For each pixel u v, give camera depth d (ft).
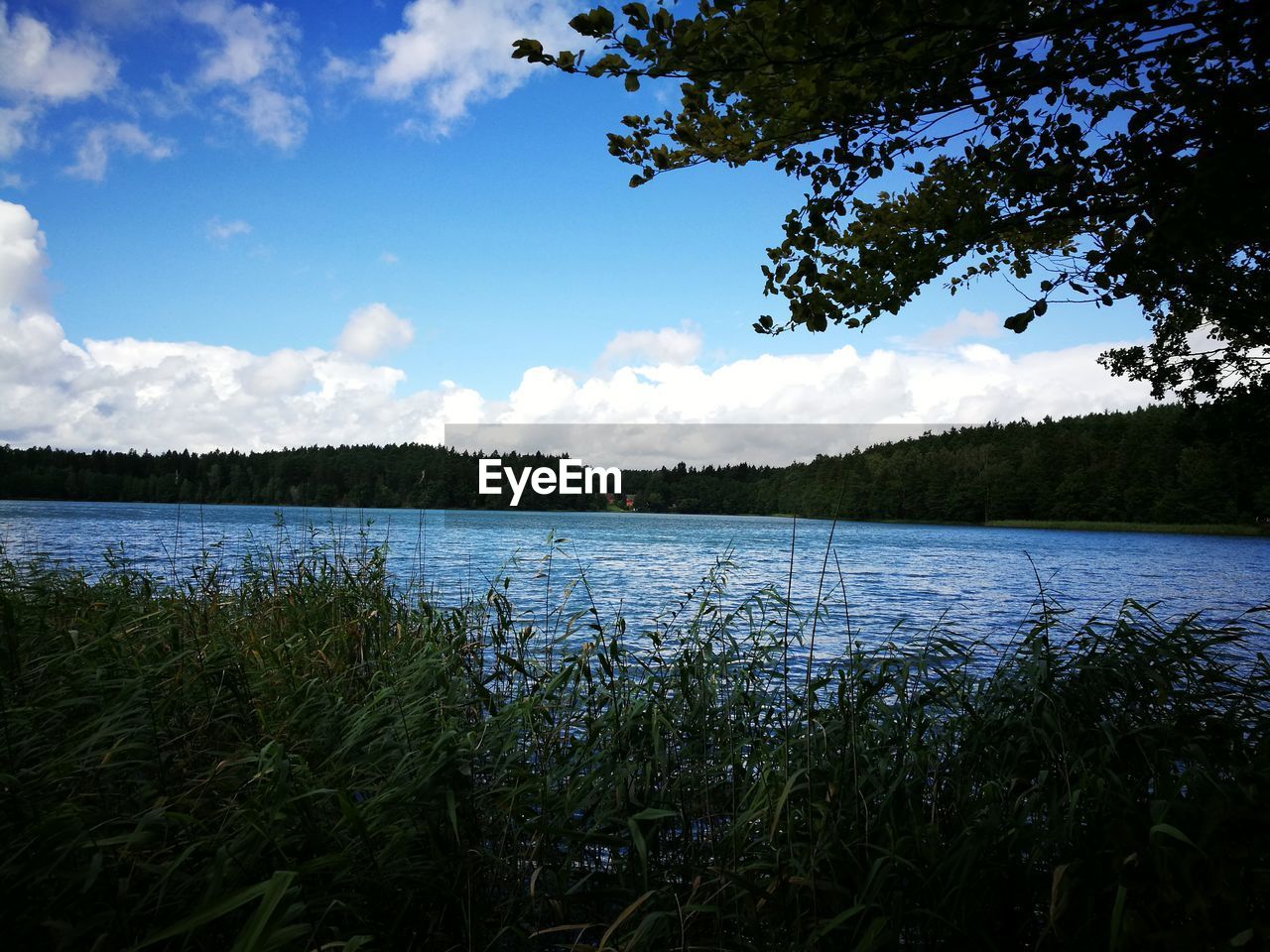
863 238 13.14
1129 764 11.97
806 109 10.12
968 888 9.28
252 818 8.90
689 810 12.62
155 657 15.42
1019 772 12.09
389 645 19.04
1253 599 68.74
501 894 10.89
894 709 13.89
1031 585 80.43
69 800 9.45
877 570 94.89
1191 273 13.17
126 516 167.94
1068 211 11.64
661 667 15.81
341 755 12.05
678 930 9.53
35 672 13.24
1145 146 10.16
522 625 20.97
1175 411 301.63
